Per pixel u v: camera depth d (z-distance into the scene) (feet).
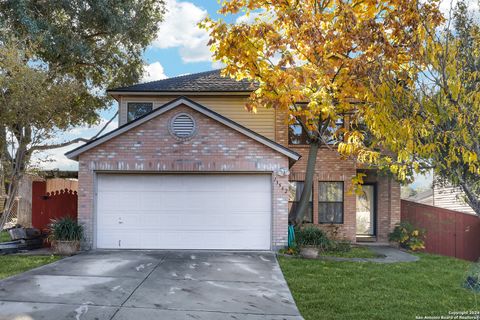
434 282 28.73
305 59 40.29
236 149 39.99
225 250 39.88
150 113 39.70
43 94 33.73
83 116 64.80
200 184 40.57
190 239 40.11
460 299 24.64
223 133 40.09
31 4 49.34
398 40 18.39
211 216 40.34
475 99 13.14
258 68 38.50
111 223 40.01
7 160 33.81
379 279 29.19
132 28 61.72
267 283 27.22
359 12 34.96
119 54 66.64
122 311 20.70
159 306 21.71
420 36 14.32
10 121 32.58
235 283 27.04
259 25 36.47
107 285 25.64
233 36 37.04
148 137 40.01
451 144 13.69
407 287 27.25
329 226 50.08
